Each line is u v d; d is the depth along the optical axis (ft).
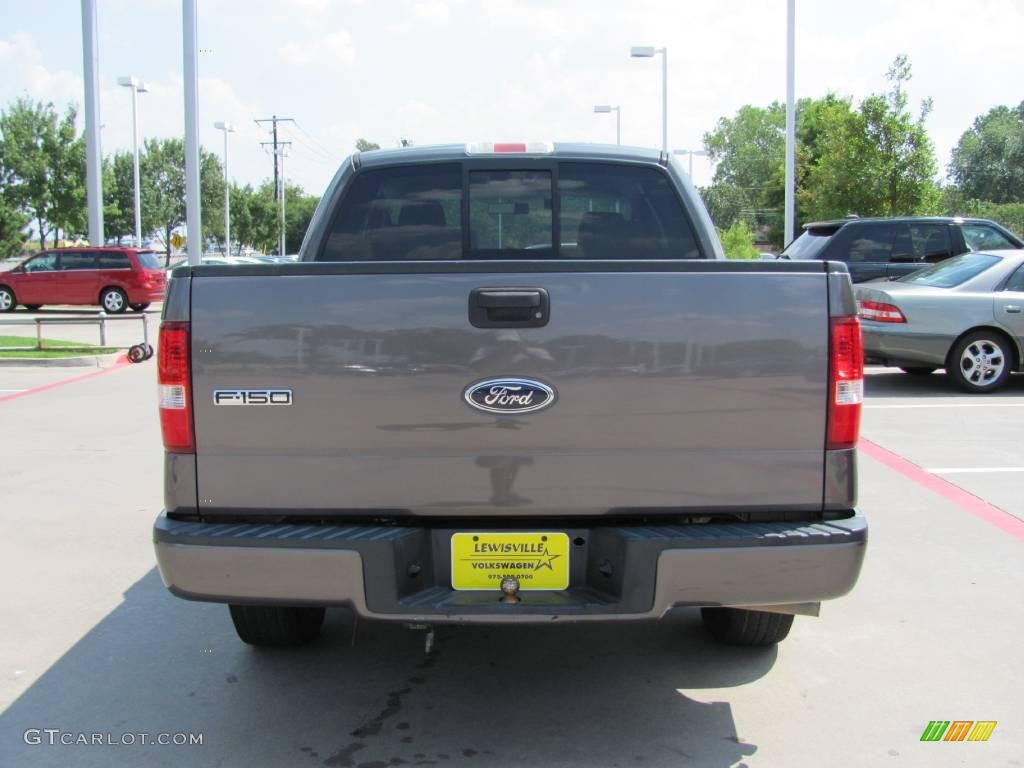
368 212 15.20
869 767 10.94
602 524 10.61
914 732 11.75
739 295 10.23
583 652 14.15
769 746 11.40
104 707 12.45
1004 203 289.33
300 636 13.93
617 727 11.86
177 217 210.79
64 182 145.79
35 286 87.56
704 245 15.17
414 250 15.20
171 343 10.36
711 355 10.23
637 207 15.28
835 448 10.40
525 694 12.78
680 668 13.56
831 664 13.66
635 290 10.20
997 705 12.44
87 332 69.92
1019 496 22.29
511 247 15.26
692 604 10.28
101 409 35.42
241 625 13.52
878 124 86.84
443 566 10.64
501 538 10.49
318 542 10.15
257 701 12.60
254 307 10.28
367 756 11.18
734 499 10.39
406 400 10.27
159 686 13.04
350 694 12.79
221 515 10.56
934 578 17.07
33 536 19.65
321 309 10.24
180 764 11.02
